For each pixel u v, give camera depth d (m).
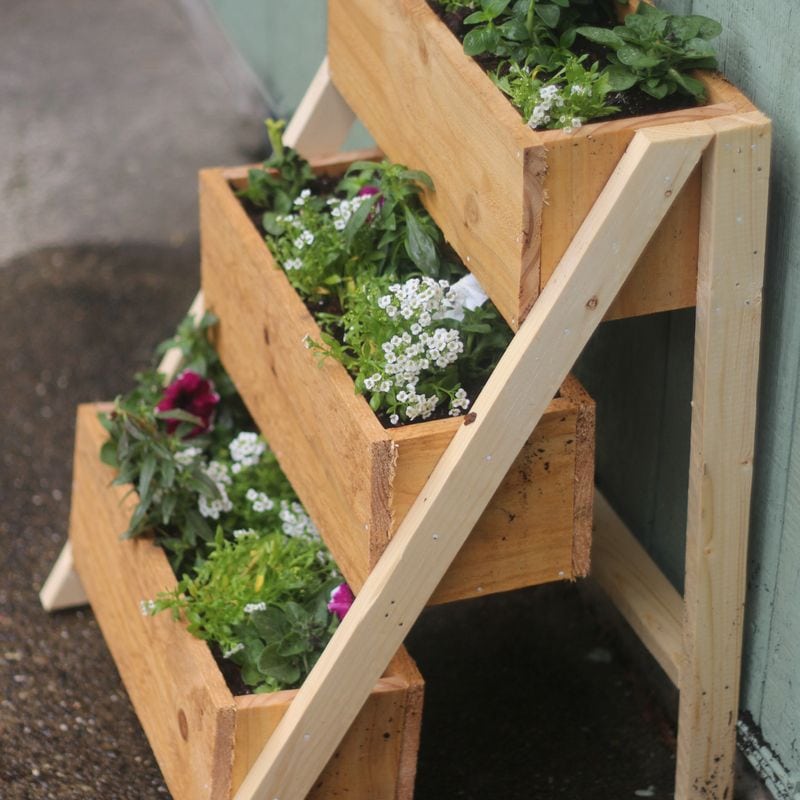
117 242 4.09
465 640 2.79
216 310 2.66
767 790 2.31
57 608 2.92
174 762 2.30
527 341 1.85
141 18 5.26
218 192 2.54
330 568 2.39
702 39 1.91
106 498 2.60
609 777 2.50
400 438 1.92
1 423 3.46
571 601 2.87
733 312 1.90
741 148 1.80
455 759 2.54
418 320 2.04
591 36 1.94
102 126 4.60
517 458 2.00
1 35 5.14
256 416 2.52
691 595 2.10
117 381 3.61
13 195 4.29
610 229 1.80
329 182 2.61
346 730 2.08
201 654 2.19
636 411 2.49
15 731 2.65
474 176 1.96
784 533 2.11
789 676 2.18
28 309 3.83
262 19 4.25
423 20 2.07
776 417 2.07
